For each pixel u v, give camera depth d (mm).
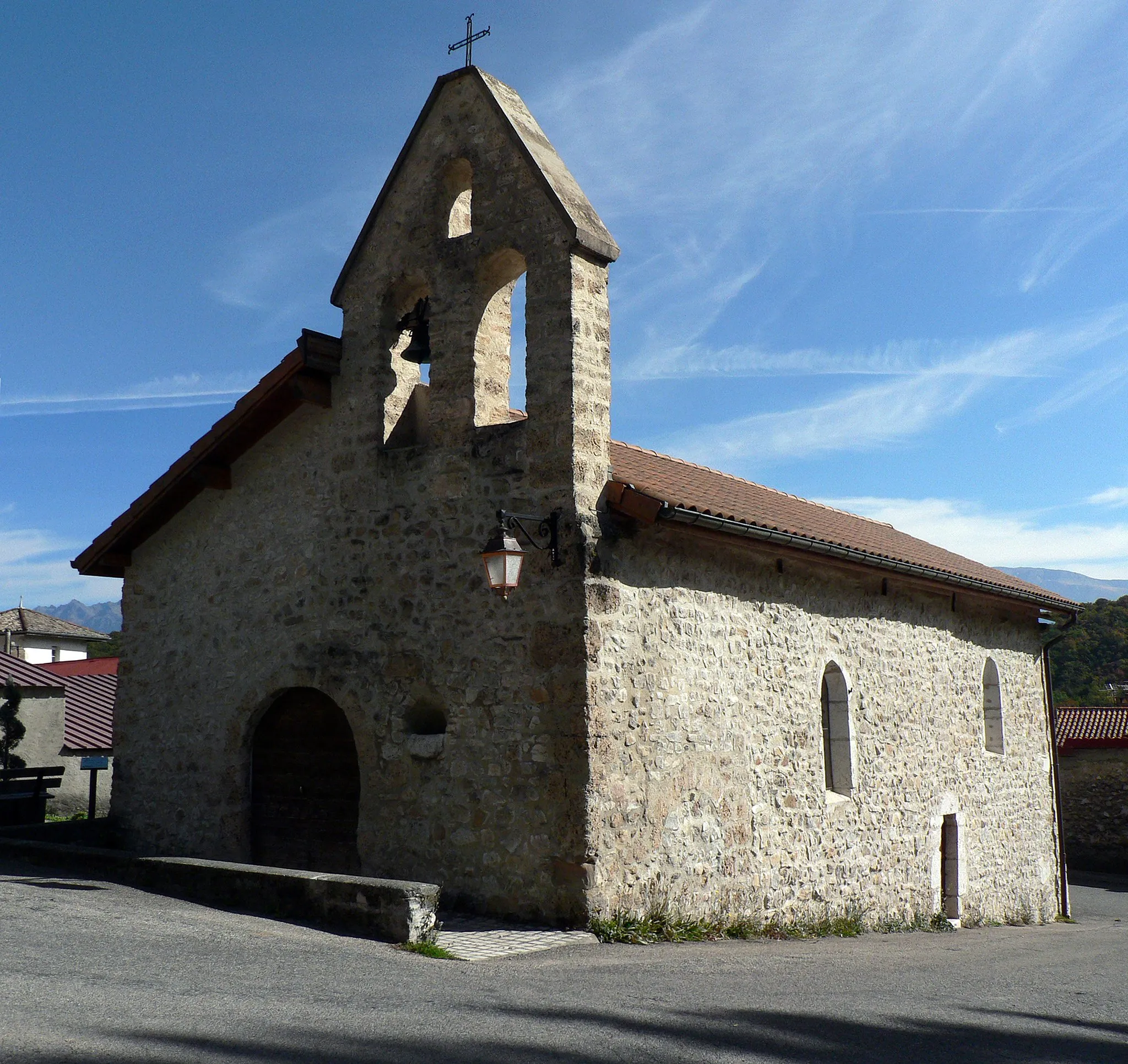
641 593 8734
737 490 12062
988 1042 5535
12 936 6410
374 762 9195
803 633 10828
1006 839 14539
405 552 9312
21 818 13383
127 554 11484
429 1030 4875
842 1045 5172
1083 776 23172
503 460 8773
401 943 6984
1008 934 12500
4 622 33781
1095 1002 7113
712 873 9141
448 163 9477
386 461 9555
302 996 5379
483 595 8742
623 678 8430
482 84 9289
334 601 9750
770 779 10047
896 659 12469
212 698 10547
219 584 10688
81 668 28594
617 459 9984
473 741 8625
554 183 8781
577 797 7988
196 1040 4461
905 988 7039
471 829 8523
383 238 9852
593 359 8680
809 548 9875
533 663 8367
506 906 8234
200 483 10828
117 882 8656
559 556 8320
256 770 10305
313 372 9883
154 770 10914
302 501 10141
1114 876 22172
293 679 9906
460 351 9195
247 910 7762
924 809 12602
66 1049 4246
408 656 9141
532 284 8758
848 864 11078
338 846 9664
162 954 6141
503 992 5828
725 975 6906
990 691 14938
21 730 15391
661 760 8711
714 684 9453
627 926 8039
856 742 11484
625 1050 4781
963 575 13000
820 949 8852
